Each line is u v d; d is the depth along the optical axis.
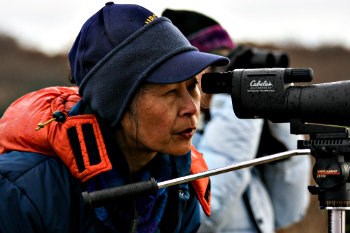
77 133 3.32
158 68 3.27
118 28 3.37
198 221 3.84
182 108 3.29
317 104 3.22
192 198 3.76
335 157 3.22
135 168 3.51
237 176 5.01
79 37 3.52
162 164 3.56
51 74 12.05
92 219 3.36
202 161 3.76
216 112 5.14
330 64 12.83
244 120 5.07
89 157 3.32
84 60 3.43
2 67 12.18
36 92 3.56
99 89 3.35
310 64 12.73
